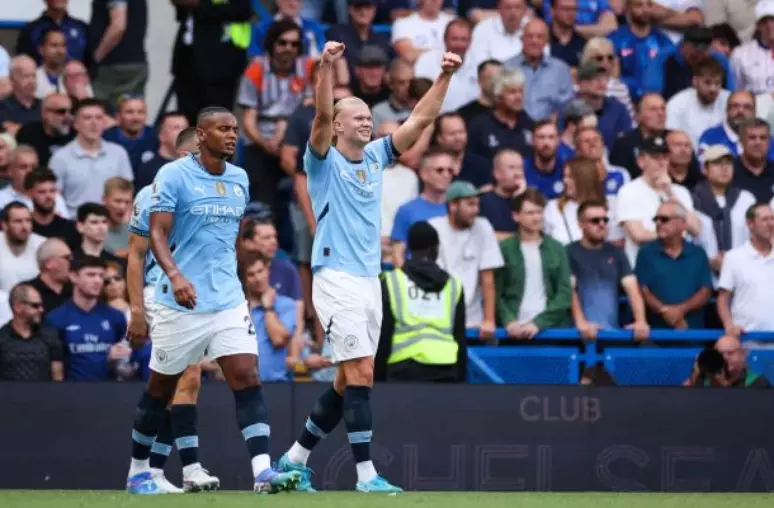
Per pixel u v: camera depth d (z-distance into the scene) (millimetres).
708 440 32188
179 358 22391
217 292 22125
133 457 24094
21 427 30859
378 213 24531
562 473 31734
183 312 21984
